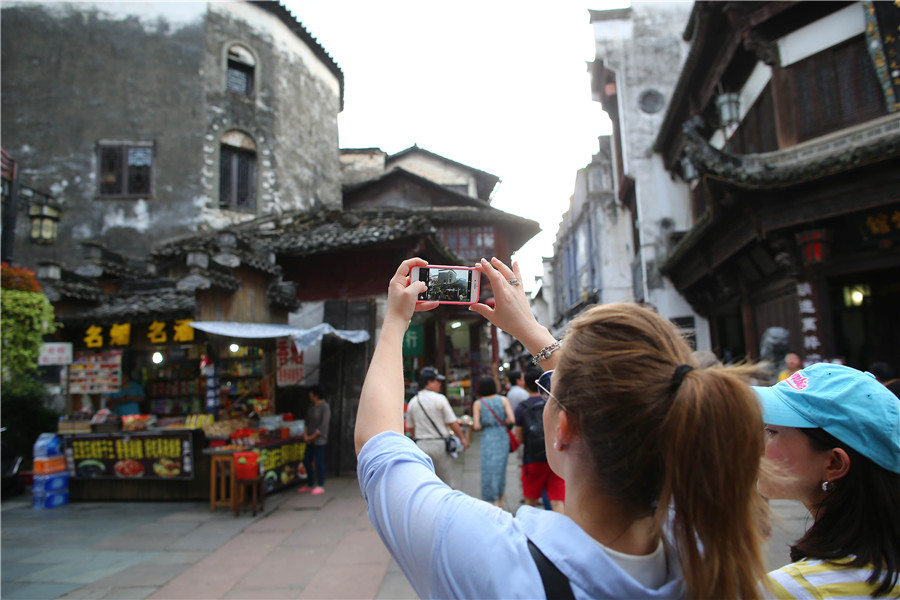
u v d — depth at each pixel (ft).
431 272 3.96
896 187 19.56
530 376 15.78
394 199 57.21
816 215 21.44
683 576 2.42
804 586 3.35
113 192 46.80
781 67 24.38
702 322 41.04
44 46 47.78
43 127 46.78
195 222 46.80
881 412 3.51
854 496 3.56
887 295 27.68
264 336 23.34
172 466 23.86
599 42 46.34
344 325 30.71
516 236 55.83
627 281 55.21
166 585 14.03
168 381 29.99
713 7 27.20
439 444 17.28
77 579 14.53
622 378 2.51
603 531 2.63
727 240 28.32
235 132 50.44
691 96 35.63
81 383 26.58
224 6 51.03
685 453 2.31
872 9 20.25
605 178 58.54
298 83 56.54
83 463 24.43
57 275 28.91
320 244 30.76
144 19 49.21
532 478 15.34
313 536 18.29
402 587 13.56
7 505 24.12
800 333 24.39
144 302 28.37
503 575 2.36
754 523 2.47
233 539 18.19
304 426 27.58
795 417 3.71
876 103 21.34
